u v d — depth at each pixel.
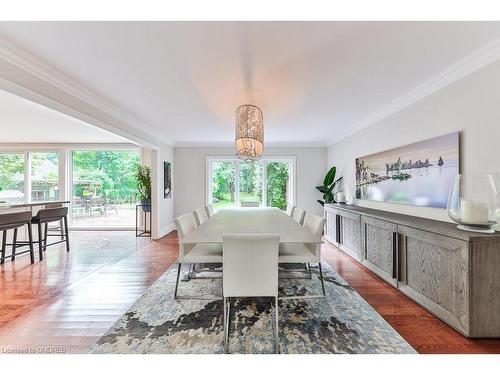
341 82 2.57
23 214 3.46
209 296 2.48
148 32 1.73
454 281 1.87
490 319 1.73
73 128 4.61
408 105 2.98
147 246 4.52
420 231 2.22
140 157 6.07
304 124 4.34
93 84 2.63
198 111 3.56
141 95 2.94
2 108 3.44
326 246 4.46
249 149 2.99
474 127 2.12
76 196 6.12
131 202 6.16
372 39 1.82
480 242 1.73
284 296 2.47
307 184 6.15
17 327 1.96
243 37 1.79
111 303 2.34
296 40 1.83
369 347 1.70
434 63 2.18
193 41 1.84
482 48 1.94
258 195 6.24
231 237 1.72
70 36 1.78
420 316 2.09
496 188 1.83
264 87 2.70
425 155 2.68
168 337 1.82
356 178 4.41
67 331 1.90
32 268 3.33
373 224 3.03
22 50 1.96
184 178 6.14
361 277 2.98
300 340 1.78
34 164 6.06
